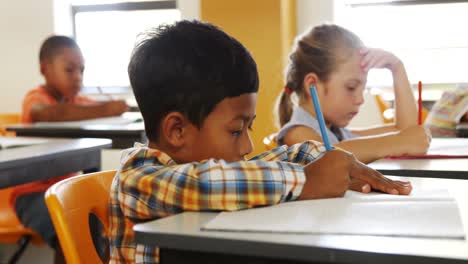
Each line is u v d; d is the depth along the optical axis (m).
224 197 0.68
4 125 2.72
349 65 1.49
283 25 3.15
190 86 0.78
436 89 3.79
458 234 0.54
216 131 0.79
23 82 4.15
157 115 0.81
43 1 4.11
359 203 0.69
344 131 1.62
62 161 1.72
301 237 0.55
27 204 2.06
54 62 2.89
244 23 3.18
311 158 0.92
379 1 3.83
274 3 3.11
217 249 0.55
